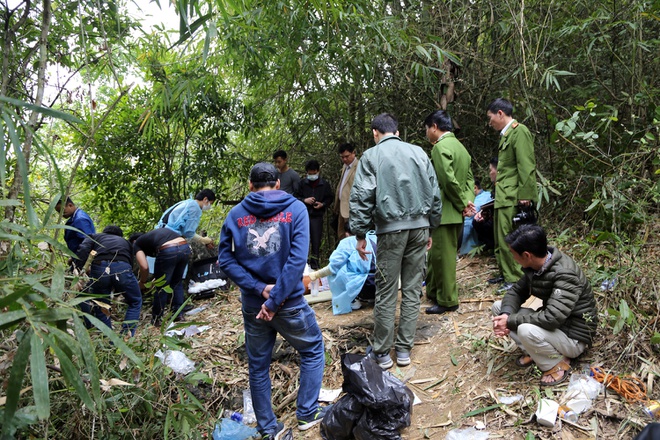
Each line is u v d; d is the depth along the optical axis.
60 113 1.65
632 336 2.50
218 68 5.01
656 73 4.14
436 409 2.60
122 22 3.63
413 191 2.94
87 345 1.50
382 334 3.02
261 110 6.05
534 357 2.51
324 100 5.50
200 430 2.80
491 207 4.41
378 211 2.94
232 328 4.06
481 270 4.29
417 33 4.79
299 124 6.09
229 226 2.58
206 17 2.61
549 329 2.44
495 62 4.93
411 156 2.98
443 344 3.19
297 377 3.20
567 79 4.73
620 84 4.31
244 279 2.51
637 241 3.21
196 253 5.24
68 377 1.44
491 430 2.32
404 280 3.09
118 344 1.63
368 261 3.81
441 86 4.87
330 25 4.34
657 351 2.47
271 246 2.52
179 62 4.82
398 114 5.44
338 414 2.50
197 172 5.94
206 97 5.49
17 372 1.36
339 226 5.37
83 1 2.93
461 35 4.84
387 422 2.38
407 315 3.05
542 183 3.80
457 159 3.45
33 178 4.05
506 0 4.25
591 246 3.49
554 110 4.53
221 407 3.06
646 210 3.57
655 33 4.16
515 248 2.52
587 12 4.31
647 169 3.77
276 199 2.56
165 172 6.15
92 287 3.64
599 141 4.09
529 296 2.78
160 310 4.24
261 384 2.64
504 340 2.99
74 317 1.51
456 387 2.72
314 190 5.51
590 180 3.98
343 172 5.29
